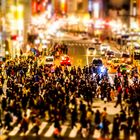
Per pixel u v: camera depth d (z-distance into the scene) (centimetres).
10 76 5200
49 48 8838
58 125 3416
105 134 3419
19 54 7806
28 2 11094
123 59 7069
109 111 4262
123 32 11438
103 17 15638
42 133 3609
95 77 5216
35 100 4081
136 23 12500
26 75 5366
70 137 3509
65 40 11794
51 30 11819
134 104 3906
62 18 14938
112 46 10156
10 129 3678
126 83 4872
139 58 7050
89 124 3550
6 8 8369
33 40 10144
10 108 3825
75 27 15075
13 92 4347
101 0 15425
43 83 4788
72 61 7700
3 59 7031
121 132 3584
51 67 6259
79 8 16388
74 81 4791
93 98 4647
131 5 14050
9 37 7988
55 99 4034
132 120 3622
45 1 12519
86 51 9094
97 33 12712
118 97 4356
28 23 11031
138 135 3534
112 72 6259
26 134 3584
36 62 6259
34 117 3691
